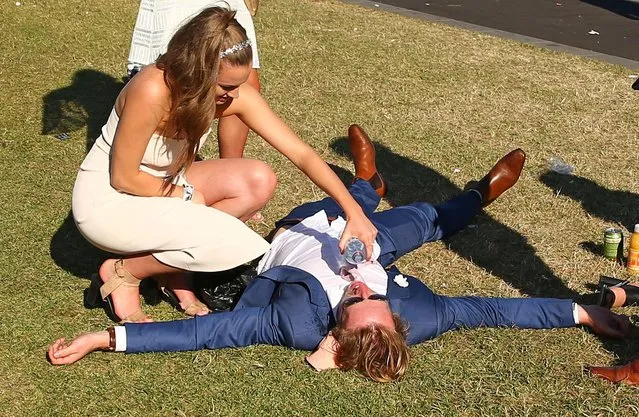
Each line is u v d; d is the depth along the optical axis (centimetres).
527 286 471
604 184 603
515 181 542
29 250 485
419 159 638
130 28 946
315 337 395
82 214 402
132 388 374
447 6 1343
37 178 579
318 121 707
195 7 527
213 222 406
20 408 360
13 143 635
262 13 1077
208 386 376
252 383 378
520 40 1055
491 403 369
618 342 416
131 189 402
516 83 827
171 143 399
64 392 370
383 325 375
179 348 395
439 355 400
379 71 846
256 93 415
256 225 532
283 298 402
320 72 834
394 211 497
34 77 775
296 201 564
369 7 1209
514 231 532
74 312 430
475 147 662
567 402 370
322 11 1127
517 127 707
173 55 370
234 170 434
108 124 410
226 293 439
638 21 1279
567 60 933
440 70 859
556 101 774
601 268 491
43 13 960
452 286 468
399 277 413
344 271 404
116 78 792
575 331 422
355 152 557
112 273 416
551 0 1445
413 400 369
